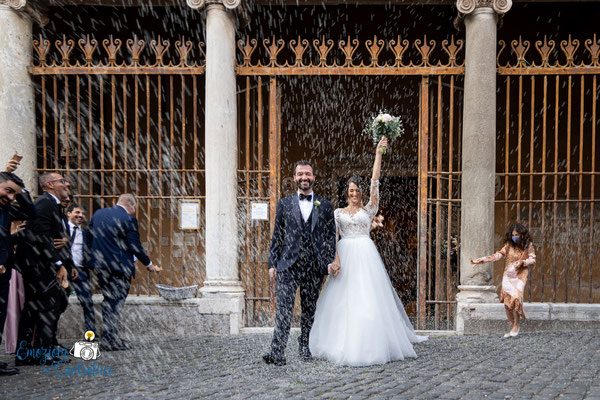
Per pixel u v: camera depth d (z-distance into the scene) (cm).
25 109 697
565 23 984
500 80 988
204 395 392
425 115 696
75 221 616
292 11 1027
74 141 947
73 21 999
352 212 559
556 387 409
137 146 691
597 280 954
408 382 428
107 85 970
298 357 533
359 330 499
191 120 980
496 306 662
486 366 486
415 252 1134
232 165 689
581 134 681
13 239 510
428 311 741
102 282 587
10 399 386
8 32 687
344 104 1041
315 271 519
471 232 675
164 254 970
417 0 707
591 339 617
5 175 471
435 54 1017
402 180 1131
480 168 671
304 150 1044
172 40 1020
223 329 672
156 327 674
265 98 985
